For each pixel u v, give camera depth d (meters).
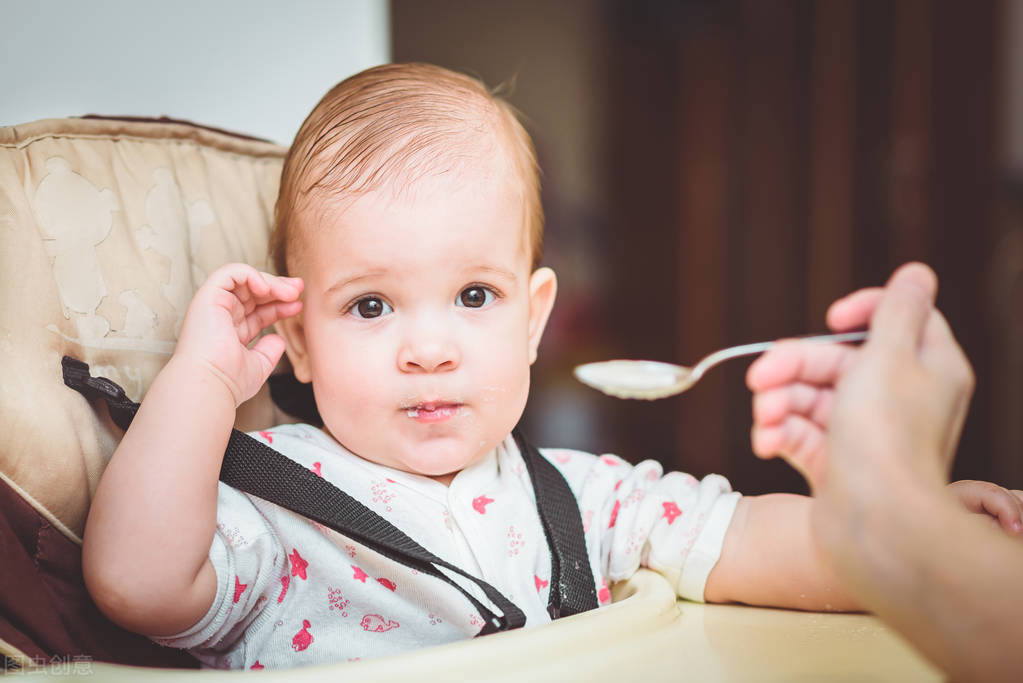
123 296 0.75
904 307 0.48
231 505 0.70
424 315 0.74
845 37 3.25
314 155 0.78
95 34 1.04
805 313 3.36
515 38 3.83
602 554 0.83
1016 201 3.11
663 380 0.66
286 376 0.87
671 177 3.64
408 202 0.74
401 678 0.51
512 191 0.79
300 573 0.71
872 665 0.55
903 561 0.42
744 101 3.47
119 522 0.62
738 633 0.63
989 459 3.10
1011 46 3.15
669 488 0.85
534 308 0.88
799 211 3.37
